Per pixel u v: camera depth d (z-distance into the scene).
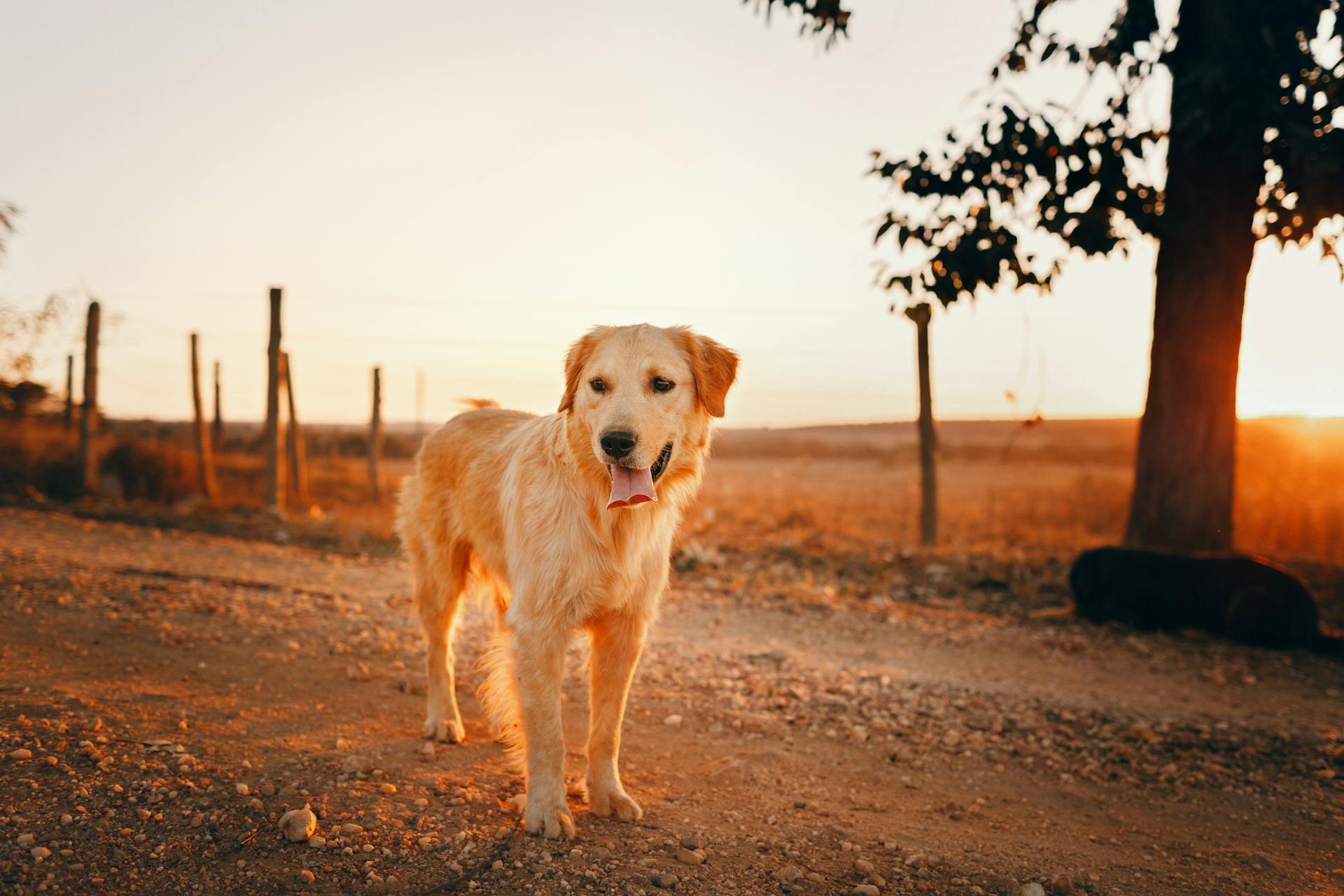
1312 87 8.42
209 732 4.03
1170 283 9.87
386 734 4.39
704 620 8.43
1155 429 9.98
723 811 3.81
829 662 6.89
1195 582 8.49
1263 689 6.84
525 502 3.65
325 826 3.20
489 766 4.07
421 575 4.81
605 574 3.54
